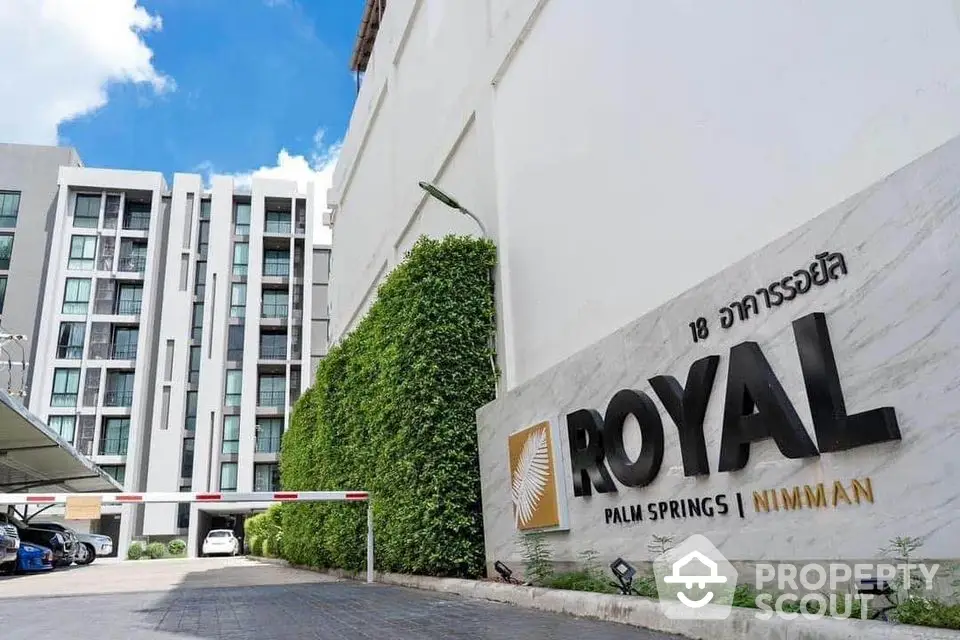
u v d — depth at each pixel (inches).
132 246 1868.8
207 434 1706.4
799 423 189.9
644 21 319.6
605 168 342.0
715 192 265.1
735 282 221.9
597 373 295.3
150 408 1732.3
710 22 276.2
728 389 214.4
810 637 161.5
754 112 249.6
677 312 248.5
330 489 590.6
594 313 340.2
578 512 301.4
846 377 179.0
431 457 397.1
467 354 422.0
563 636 204.4
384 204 762.8
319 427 645.3
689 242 277.0
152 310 1806.1
